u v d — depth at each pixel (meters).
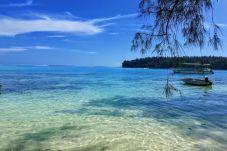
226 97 21.62
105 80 43.88
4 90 25.08
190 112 14.48
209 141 8.98
